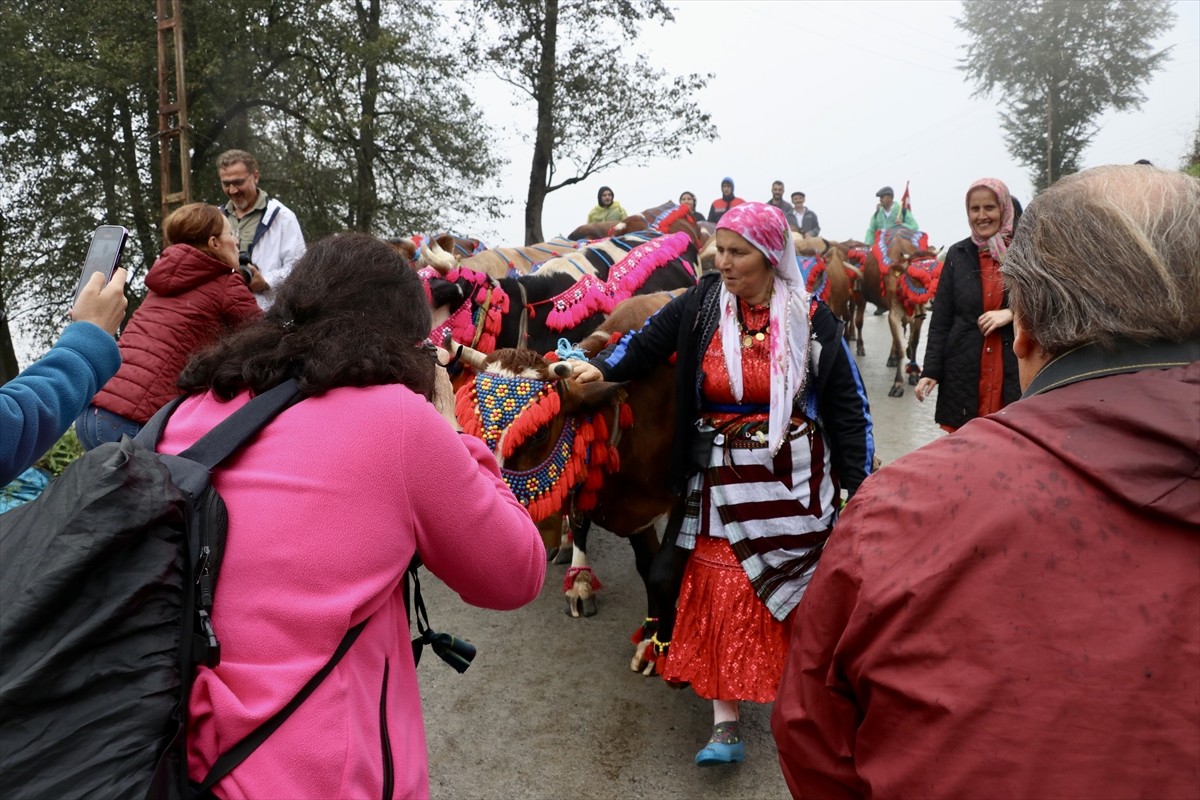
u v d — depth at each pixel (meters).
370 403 1.42
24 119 16.50
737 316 2.94
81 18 15.92
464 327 4.67
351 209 18.66
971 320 4.06
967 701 1.00
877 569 1.12
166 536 1.20
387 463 1.38
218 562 1.28
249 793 1.21
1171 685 0.95
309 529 1.32
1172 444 0.98
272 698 1.24
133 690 1.12
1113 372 1.10
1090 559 1.00
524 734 3.37
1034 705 0.98
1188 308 1.06
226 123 17.52
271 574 1.30
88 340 1.87
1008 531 1.04
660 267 5.89
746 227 2.73
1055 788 0.96
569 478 3.11
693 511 3.04
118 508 1.16
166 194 15.53
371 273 1.57
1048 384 1.15
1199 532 0.99
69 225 16.78
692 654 2.97
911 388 9.57
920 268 9.41
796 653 1.28
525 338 4.92
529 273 5.81
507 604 1.57
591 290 5.21
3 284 16.83
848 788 1.24
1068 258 1.11
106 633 1.12
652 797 3.01
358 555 1.34
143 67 15.94
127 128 17.41
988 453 1.11
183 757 1.18
